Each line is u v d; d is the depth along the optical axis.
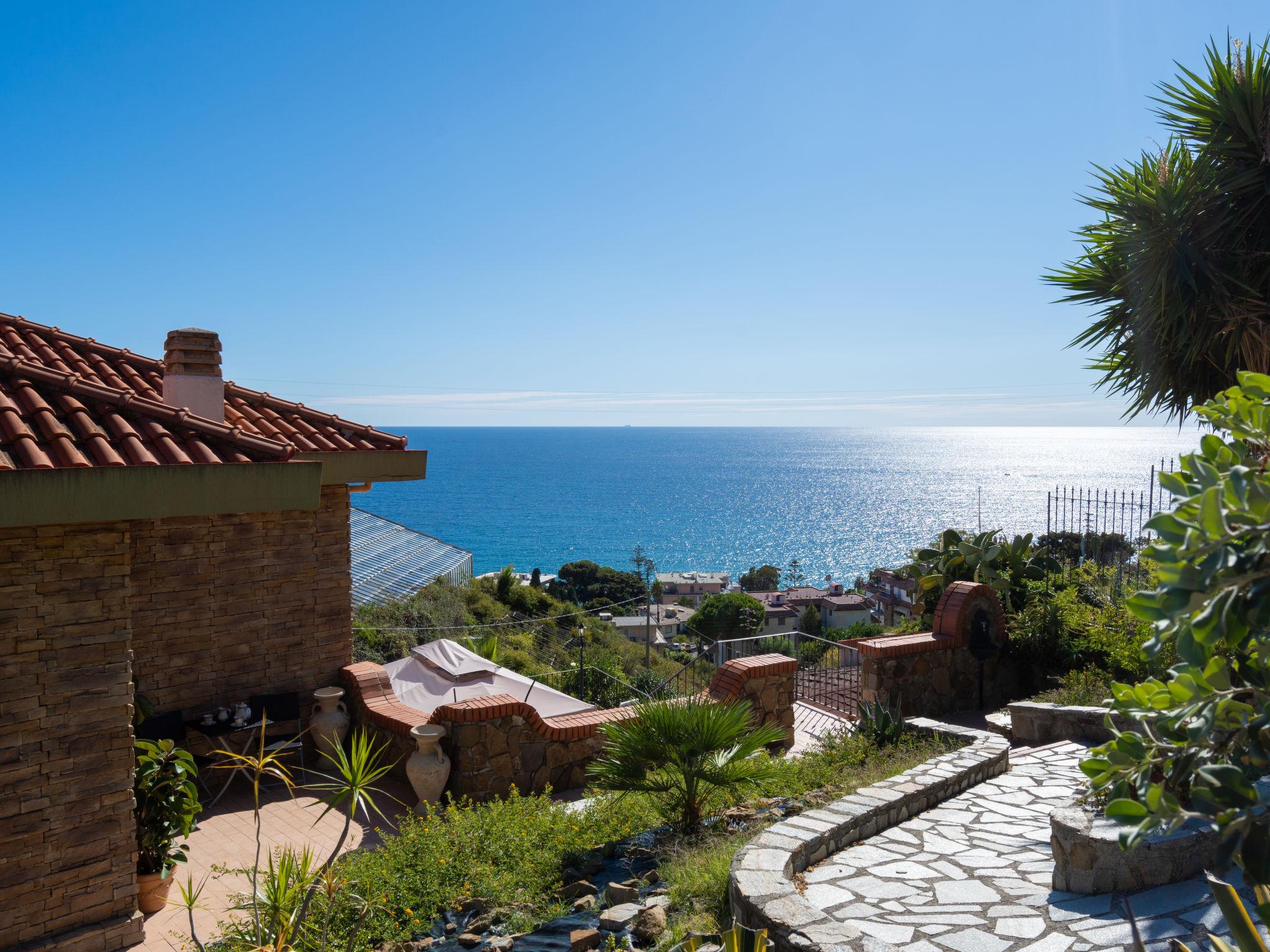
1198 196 8.12
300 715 10.01
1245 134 8.01
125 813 6.32
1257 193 7.95
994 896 4.77
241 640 9.54
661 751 7.18
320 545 10.14
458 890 6.45
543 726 9.60
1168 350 8.58
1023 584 13.52
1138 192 8.49
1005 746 7.86
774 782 8.11
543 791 9.60
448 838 7.18
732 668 10.80
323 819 8.73
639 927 5.17
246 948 5.00
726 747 7.26
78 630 6.09
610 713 10.35
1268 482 2.01
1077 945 4.06
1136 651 10.31
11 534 5.80
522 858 6.99
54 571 5.98
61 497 5.68
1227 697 2.08
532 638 31.67
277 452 6.87
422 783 8.83
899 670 11.22
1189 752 2.20
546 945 5.30
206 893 7.14
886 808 6.12
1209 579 1.87
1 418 6.27
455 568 41.69
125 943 6.26
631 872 6.57
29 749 5.91
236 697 9.49
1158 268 8.35
